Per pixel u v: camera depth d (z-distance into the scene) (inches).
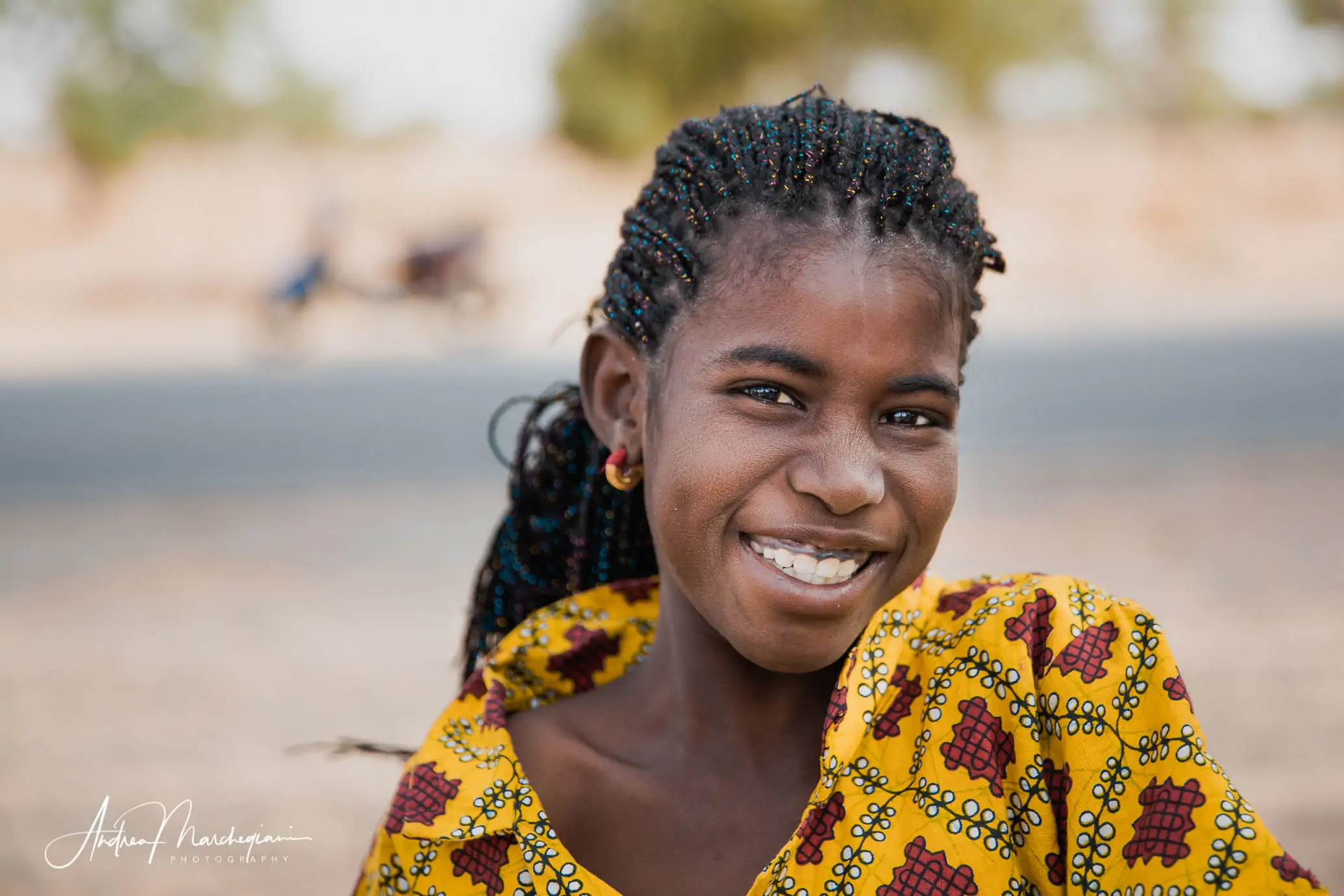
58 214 1197.1
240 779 165.9
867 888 50.9
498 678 60.9
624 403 58.7
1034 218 1198.9
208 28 1296.8
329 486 348.8
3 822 154.7
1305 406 445.7
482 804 55.4
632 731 58.4
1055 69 1386.6
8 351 814.5
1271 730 169.5
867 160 51.9
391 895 57.7
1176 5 1376.7
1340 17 1406.3
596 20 1310.3
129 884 139.4
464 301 820.6
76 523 310.7
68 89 1249.4
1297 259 1128.2
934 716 52.8
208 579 258.7
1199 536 273.4
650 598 65.2
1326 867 132.1
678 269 53.8
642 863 55.4
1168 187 1250.6
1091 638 52.6
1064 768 51.2
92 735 180.4
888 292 50.2
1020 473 345.7
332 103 1336.1
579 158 1307.8
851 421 50.1
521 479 69.2
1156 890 48.0
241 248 1152.8
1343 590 232.7
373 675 202.2
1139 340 693.3
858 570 50.7
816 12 1314.0
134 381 622.2
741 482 50.3
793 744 56.1
